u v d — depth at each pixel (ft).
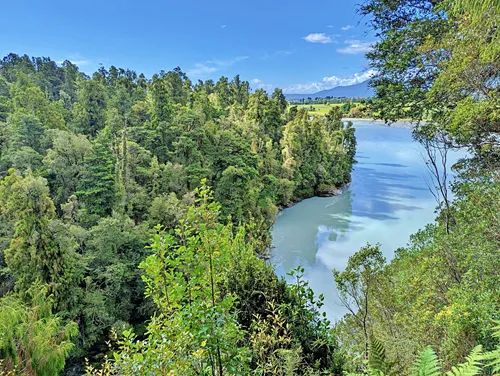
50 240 52.06
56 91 211.00
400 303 25.61
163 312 10.63
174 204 76.38
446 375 6.24
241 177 102.06
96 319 54.44
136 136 112.78
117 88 172.45
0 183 60.64
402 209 105.40
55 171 81.56
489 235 20.01
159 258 10.79
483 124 19.44
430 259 24.88
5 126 102.06
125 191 81.15
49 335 27.20
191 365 9.04
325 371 12.57
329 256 76.18
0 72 200.03
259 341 12.77
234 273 15.56
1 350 22.50
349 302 37.68
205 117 139.23
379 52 29.19
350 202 119.96
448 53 21.49
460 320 15.25
